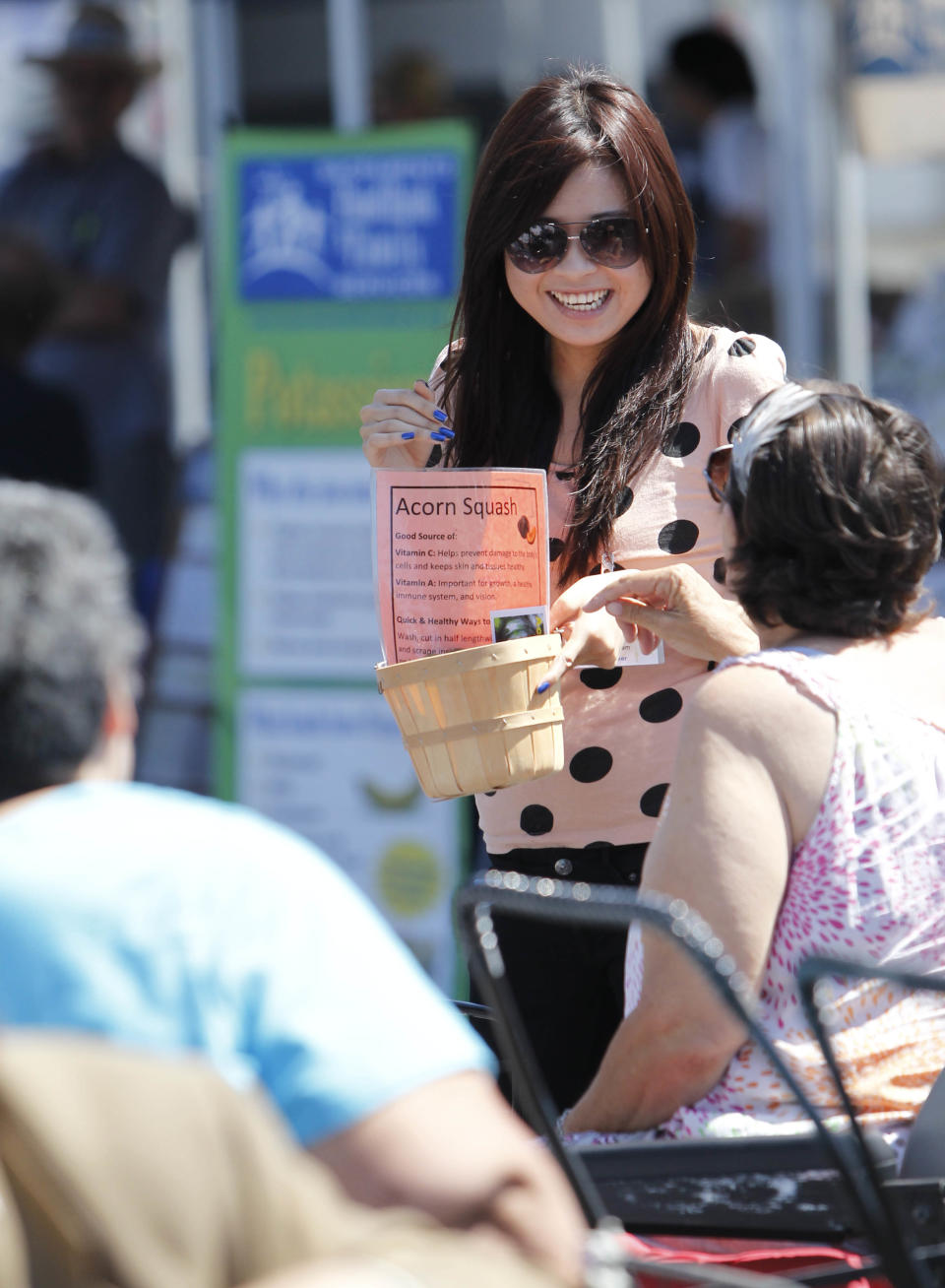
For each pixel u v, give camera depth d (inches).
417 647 338.0
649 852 281.7
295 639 747.4
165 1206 165.5
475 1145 190.7
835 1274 249.0
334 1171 189.8
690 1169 254.4
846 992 272.2
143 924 196.1
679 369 375.9
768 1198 254.2
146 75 784.3
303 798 749.3
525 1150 195.2
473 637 331.6
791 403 296.2
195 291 783.7
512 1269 172.6
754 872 268.7
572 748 374.0
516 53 770.8
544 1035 389.4
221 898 200.4
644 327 375.2
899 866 271.7
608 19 765.3
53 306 778.8
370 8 778.2
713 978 212.1
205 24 782.5
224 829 208.4
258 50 785.6
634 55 764.6
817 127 750.5
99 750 212.7
